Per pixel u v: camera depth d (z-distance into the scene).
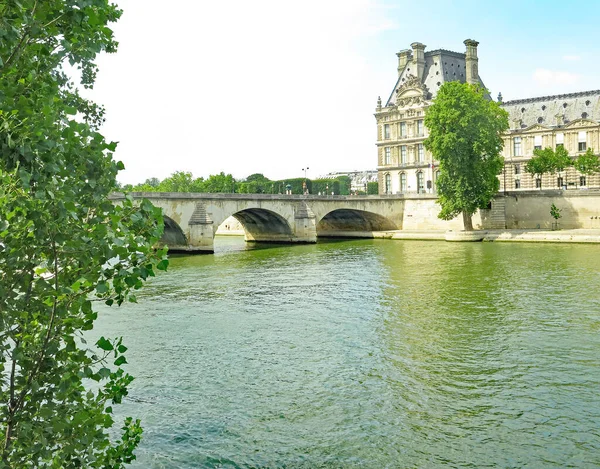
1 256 10.08
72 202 10.02
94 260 10.62
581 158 108.81
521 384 25.94
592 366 27.95
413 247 85.56
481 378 26.80
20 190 9.98
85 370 11.04
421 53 129.88
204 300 44.75
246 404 24.36
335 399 24.77
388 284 50.75
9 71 10.35
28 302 10.54
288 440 21.30
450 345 31.83
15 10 9.62
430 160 127.12
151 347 32.00
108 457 12.62
